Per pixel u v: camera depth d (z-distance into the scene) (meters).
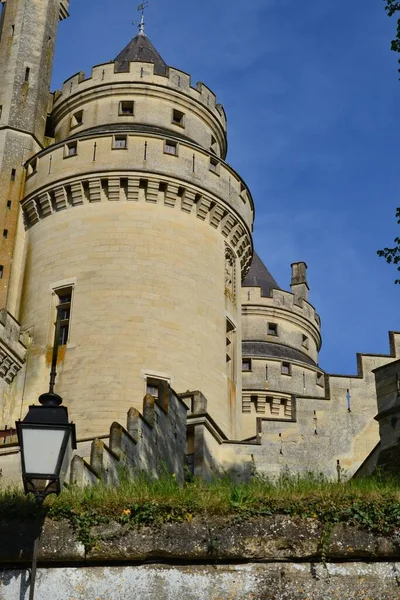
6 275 32.03
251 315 47.47
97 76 35.38
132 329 29.28
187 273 31.02
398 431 21.62
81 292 30.12
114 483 18.97
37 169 33.28
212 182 32.66
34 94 36.00
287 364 46.03
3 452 24.89
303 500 12.58
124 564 12.17
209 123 36.34
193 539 12.23
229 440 27.48
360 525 12.38
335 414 29.64
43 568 12.11
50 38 38.12
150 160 31.75
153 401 22.86
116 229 31.02
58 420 10.84
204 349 30.25
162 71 38.28
